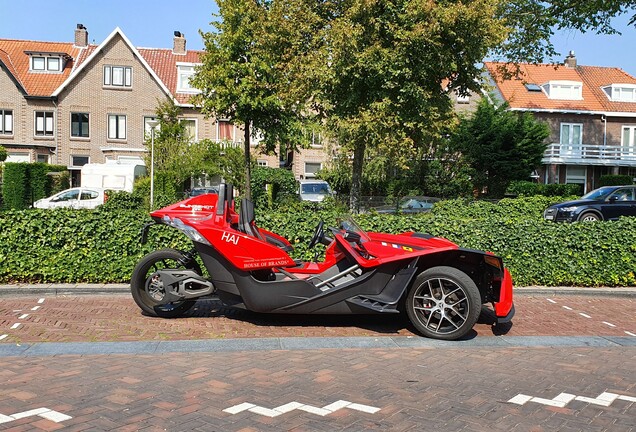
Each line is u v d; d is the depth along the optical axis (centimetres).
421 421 381
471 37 1382
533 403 420
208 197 670
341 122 1411
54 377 465
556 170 3519
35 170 2575
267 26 1469
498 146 2598
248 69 1476
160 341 584
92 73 3500
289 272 657
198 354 542
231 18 1489
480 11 1334
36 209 859
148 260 676
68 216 839
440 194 2712
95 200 2114
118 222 841
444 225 888
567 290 870
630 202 1598
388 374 487
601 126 3606
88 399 413
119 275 830
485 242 885
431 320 627
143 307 676
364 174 2686
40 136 3519
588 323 710
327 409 400
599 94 3728
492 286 660
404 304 650
